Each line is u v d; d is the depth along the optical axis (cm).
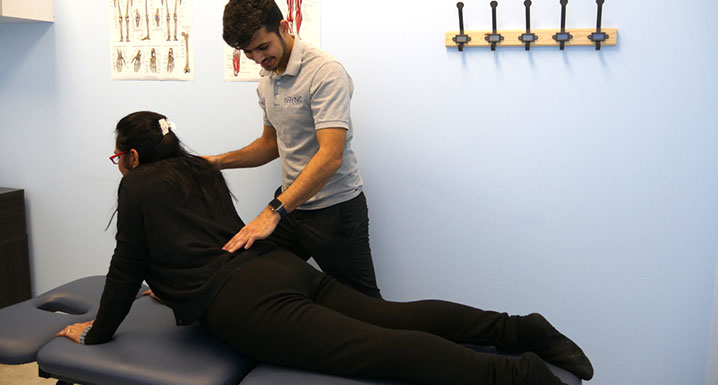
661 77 197
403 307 167
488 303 228
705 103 194
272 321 150
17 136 282
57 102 271
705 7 189
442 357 141
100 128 266
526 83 210
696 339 207
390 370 143
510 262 222
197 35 245
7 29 272
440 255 230
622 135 204
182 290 159
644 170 203
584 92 205
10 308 193
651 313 211
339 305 170
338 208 201
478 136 218
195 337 169
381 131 228
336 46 228
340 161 183
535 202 216
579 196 211
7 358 168
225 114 247
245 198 252
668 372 212
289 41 186
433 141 223
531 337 155
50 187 280
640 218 206
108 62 260
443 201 226
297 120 192
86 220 277
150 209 157
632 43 197
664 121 199
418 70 220
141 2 250
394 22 220
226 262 159
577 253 215
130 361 155
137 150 167
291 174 202
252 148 220
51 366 160
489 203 221
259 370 154
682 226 203
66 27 263
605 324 217
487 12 210
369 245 226
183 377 149
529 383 135
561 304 220
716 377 203
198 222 162
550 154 212
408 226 232
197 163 174
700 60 192
